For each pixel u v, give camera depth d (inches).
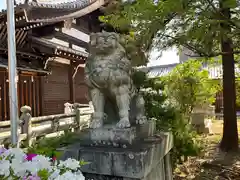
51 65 390.9
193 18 84.1
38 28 338.3
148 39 99.4
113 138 86.7
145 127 102.2
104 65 89.0
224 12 79.9
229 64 229.9
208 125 328.8
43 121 221.9
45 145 109.2
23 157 49.5
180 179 145.9
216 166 170.7
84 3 364.2
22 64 307.9
